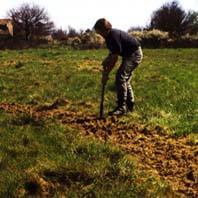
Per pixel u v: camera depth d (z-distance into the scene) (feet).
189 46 147.33
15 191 19.58
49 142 24.94
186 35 158.61
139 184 20.62
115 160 22.88
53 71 54.85
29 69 56.75
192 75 54.60
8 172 21.04
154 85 44.96
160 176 22.31
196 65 69.56
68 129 28.14
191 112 33.73
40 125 28.17
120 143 26.86
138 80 48.96
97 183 20.35
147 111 33.58
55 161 22.34
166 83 46.55
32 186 20.08
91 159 22.82
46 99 38.42
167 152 25.61
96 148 24.30
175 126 30.22
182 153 25.49
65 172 21.16
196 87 44.78
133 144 26.86
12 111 34.09
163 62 73.51
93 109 34.55
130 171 21.67
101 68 58.54
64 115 32.94
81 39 152.05
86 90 41.34
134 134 28.63
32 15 220.64
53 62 66.39
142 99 37.76
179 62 76.07
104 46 142.00
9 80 47.47
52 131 26.81
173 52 107.76
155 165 23.66
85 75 50.93
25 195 19.49
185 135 28.76
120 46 30.55
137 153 25.25
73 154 23.32
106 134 28.35
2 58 74.84
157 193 20.10
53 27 225.97
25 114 30.25
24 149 23.79
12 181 20.18
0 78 48.80
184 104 35.91
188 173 22.61
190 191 20.86
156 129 29.81
